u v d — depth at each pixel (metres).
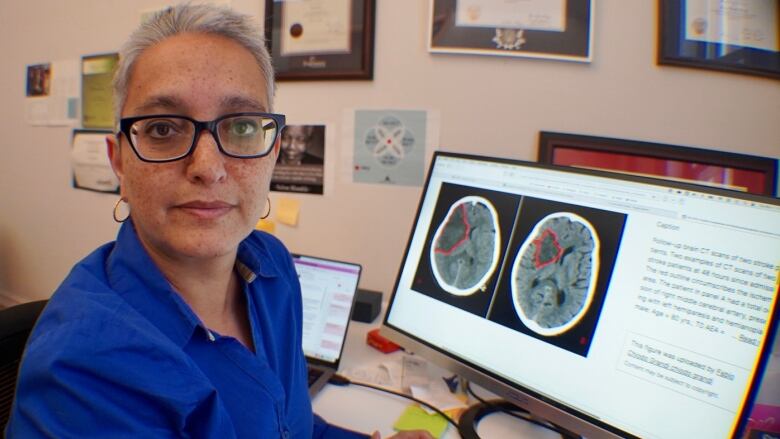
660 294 0.50
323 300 0.85
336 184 1.12
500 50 0.96
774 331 0.43
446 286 0.70
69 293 0.42
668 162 0.92
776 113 0.91
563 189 0.61
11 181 1.66
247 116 0.47
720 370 0.45
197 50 0.44
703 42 0.91
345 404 0.69
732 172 0.91
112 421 0.35
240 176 0.47
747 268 0.46
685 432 0.46
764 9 0.91
